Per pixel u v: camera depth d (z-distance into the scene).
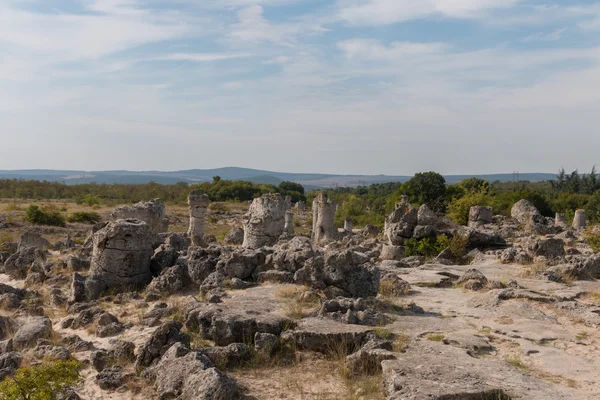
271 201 24.17
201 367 8.09
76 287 15.16
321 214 34.41
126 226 16.11
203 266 15.48
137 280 16.30
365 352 8.80
